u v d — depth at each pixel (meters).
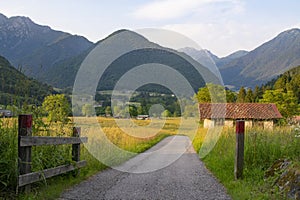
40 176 6.06
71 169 7.66
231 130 14.75
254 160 8.59
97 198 6.34
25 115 5.67
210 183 8.09
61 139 7.07
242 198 6.20
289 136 9.38
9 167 5.69
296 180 6.15
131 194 6.80
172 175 9.36
